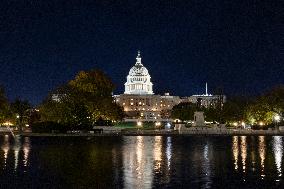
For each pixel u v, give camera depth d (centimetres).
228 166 6031
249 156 7356
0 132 16925
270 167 5938
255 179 4962
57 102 15825
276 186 4562
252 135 15075
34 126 15862
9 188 4491
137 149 8788
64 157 7262
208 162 6512
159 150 8525
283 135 15075
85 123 15925
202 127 16900
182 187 4484
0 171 5631
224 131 16075
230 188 4453
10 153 7994
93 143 10719
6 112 16925
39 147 9388
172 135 14900
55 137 13700
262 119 18588
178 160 6756
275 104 18275
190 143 10700
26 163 6456
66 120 15700
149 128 19350
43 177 5125
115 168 5841
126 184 4644
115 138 13150
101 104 17250
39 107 17425
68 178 5041
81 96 16250
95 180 4894
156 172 5469
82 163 6419
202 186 4547
